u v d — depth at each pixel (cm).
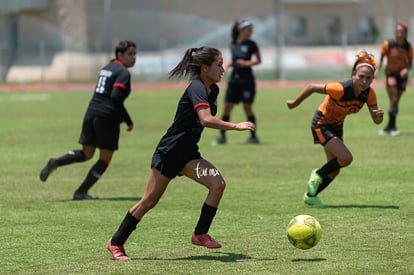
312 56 11931
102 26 12262
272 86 10075
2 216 2438
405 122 5294
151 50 12688
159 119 5997
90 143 2708
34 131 5172
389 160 3466
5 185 3055
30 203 2667
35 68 12256
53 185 3050
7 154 3997
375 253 1878
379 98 7512
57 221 2355
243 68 4253
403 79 4422
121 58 2711
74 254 1939
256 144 4272
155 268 1780
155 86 10831
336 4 13312
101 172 2725
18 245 2044
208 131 5138
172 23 12825
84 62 12069
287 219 2309
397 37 4334
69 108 7219
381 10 13512
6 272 1773
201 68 1809
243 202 2591
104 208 2559
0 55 12338
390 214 2339
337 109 2402
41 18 12375
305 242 1803
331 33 13350
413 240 2006
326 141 2436
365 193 2700
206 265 1798
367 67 2309
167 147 1814
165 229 2209
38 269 1797
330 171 2445
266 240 2044
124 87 2667
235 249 1955
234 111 6688
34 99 8588
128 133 5003
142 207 1847
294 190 2809
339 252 1894
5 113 6731
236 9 12975
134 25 12544
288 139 4478
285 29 13100
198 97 1775
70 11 12219
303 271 1727
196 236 1856
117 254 1869
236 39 4266
